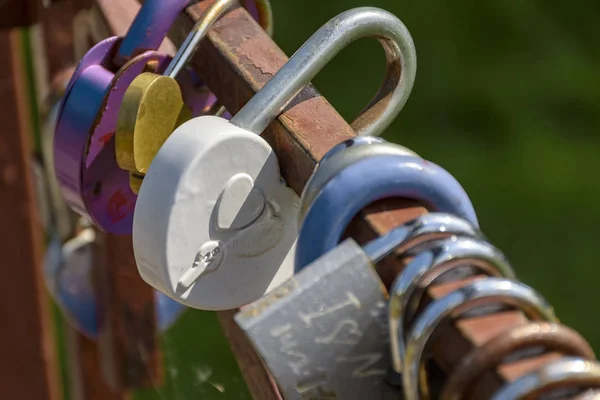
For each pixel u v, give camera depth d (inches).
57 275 68.3
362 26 38.0
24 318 80.4
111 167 44.7
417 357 26.9
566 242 181.3
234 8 44.6
